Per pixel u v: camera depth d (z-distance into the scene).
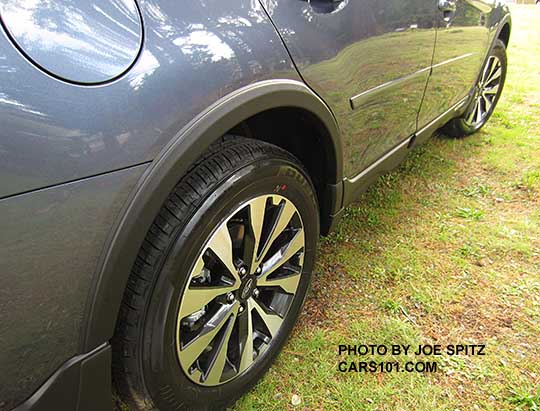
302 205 1.54
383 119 1.99
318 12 1.44
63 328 0.95
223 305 1.36
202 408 1.38
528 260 2.27
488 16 2.95
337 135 1.66
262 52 1.25
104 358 1.04
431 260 2.27
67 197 0.89
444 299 2.01
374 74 1.79
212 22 1.12
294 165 1.46
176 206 1.16
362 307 1.97
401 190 2.93
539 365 1.70
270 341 1.58
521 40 7.98
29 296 0.88
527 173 3.09
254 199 1.33
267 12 1.27
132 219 1.00
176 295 1.18
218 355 1.37
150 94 0.99
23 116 0.81
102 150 0.92
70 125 0.87
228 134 1.41
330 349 1.76
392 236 2.45
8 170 0.80
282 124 1.65
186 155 1.06
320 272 2.16
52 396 0.97
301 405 1.56
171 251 1.14
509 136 3.76
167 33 1.02
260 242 1.44
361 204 2.75
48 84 0.84
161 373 1.21
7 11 0.80
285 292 1.61
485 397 1.58
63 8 0.86
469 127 3.57
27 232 0.85
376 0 1.70
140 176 1.00
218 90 1.13
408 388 1.61
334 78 1.55
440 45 2.33
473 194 2.89
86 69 0.89
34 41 0.82
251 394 1.59
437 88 2.48
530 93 4.87
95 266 0.97
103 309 1.00
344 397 1.58
